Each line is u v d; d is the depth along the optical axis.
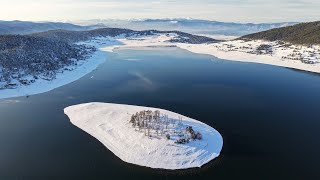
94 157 114.62
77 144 124.50
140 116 136.50
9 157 115.75
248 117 150.88
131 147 118.56
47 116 154.62
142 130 127.94
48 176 103.69
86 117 149.12
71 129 138.75
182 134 124.06
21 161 112.94
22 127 141.88
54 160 113.19
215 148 118.69
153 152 114.31
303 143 124.06
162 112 150.50
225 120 146.62
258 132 133.75
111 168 107.88
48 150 120.44
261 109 162.75
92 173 105.06
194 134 122.62
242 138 128.00
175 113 149.88
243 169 106.44
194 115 152.75
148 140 120.56
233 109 162.12
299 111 159.62
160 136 122.69
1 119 151.62
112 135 129.00
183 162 109.69
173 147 115.88
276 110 161.25
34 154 117.62
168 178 102.50
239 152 116.88
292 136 130.12
